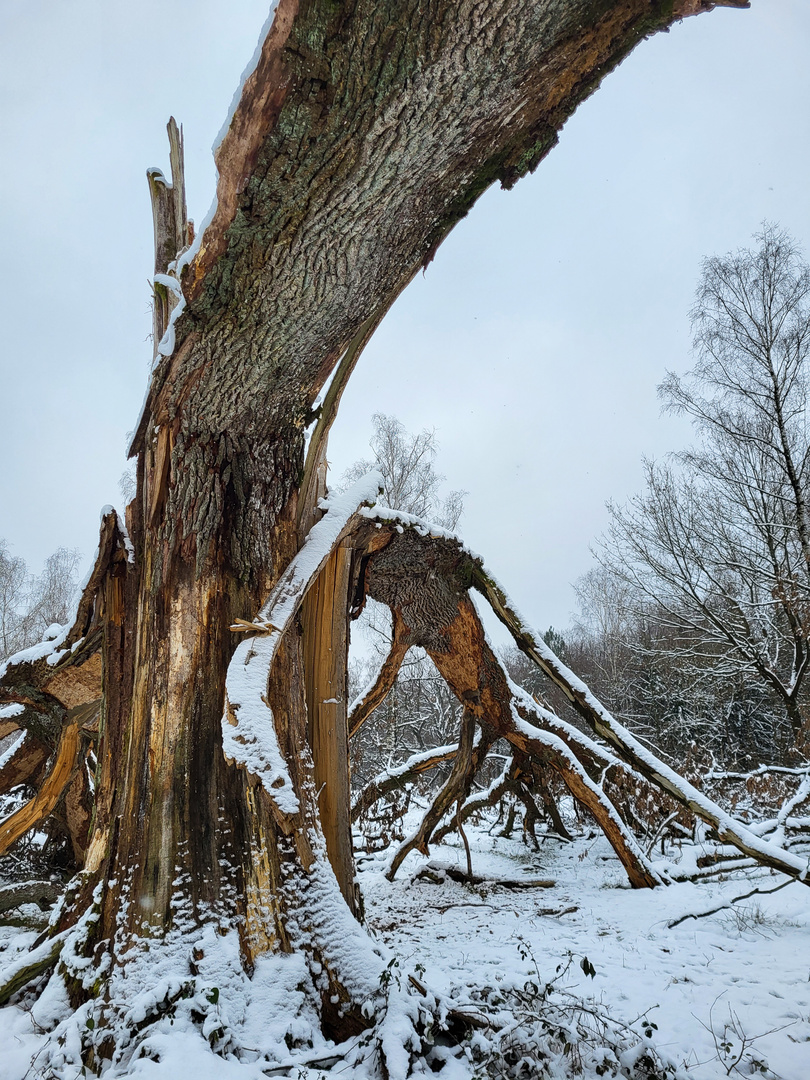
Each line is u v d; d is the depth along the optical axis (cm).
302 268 332
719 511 1803
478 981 386
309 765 420
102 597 520
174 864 353
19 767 819
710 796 1099
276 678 425
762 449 1717
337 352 413
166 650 401
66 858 870
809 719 1451
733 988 405
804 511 1614
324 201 303
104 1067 287
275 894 358
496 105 283
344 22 244
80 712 695
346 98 265
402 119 274
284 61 256
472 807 1021
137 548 471
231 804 374
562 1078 284
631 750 728
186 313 358
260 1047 290
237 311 353
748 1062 306
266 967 334
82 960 344
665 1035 337
